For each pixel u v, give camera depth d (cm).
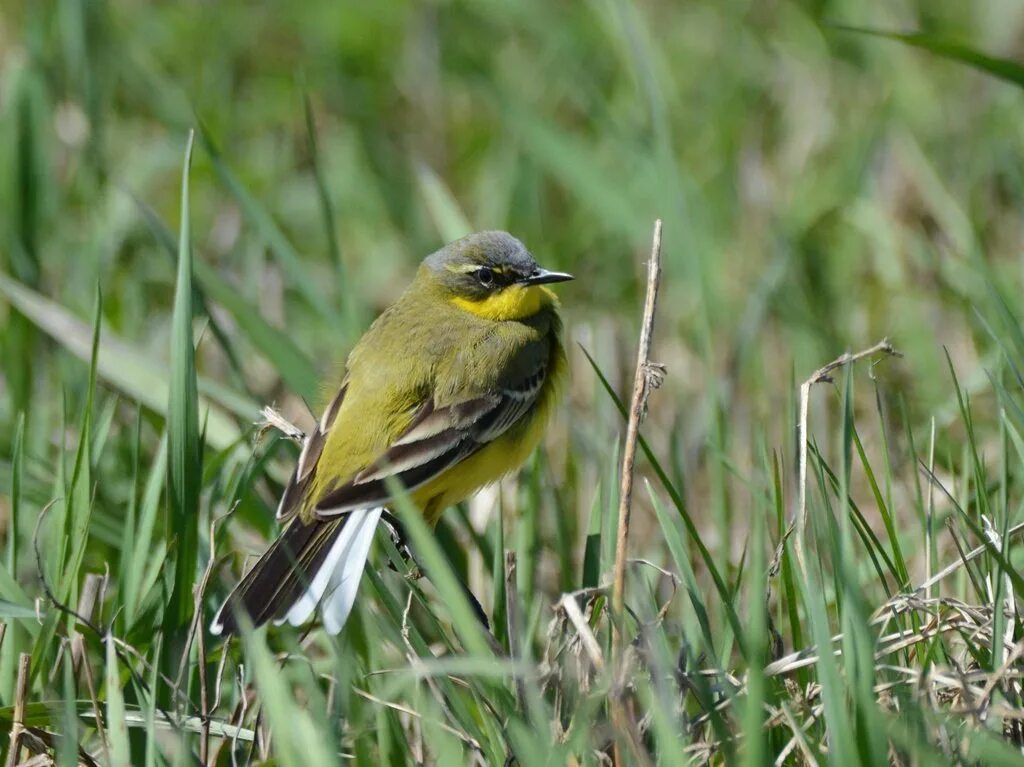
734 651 941
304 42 2006
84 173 1605
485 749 795
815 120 1806
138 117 1856
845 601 734
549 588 1118
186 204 991
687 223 1287
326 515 958
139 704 842
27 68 1548
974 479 981
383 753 791
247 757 833
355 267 1703
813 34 1942
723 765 781
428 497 1067
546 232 1730
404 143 1898
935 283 1531
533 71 1994
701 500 1252
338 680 834
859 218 1603
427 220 1767
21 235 1465
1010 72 1098
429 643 992
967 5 1923
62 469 1000
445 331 1110
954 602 827
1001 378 1045
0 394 1339
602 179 1581
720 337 1478
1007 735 768
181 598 945
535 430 1124
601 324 1484
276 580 911
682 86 1964
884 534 1110
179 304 973
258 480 1194
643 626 768
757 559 743
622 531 813
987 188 1647
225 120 1845
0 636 927
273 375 1437
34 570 1062
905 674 798
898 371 1385
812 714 771
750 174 1714
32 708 832
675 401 1380
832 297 1545
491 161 1822
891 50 1867
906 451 1173
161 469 995
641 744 742
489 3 1977
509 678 855
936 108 1784
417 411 1058
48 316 1188
